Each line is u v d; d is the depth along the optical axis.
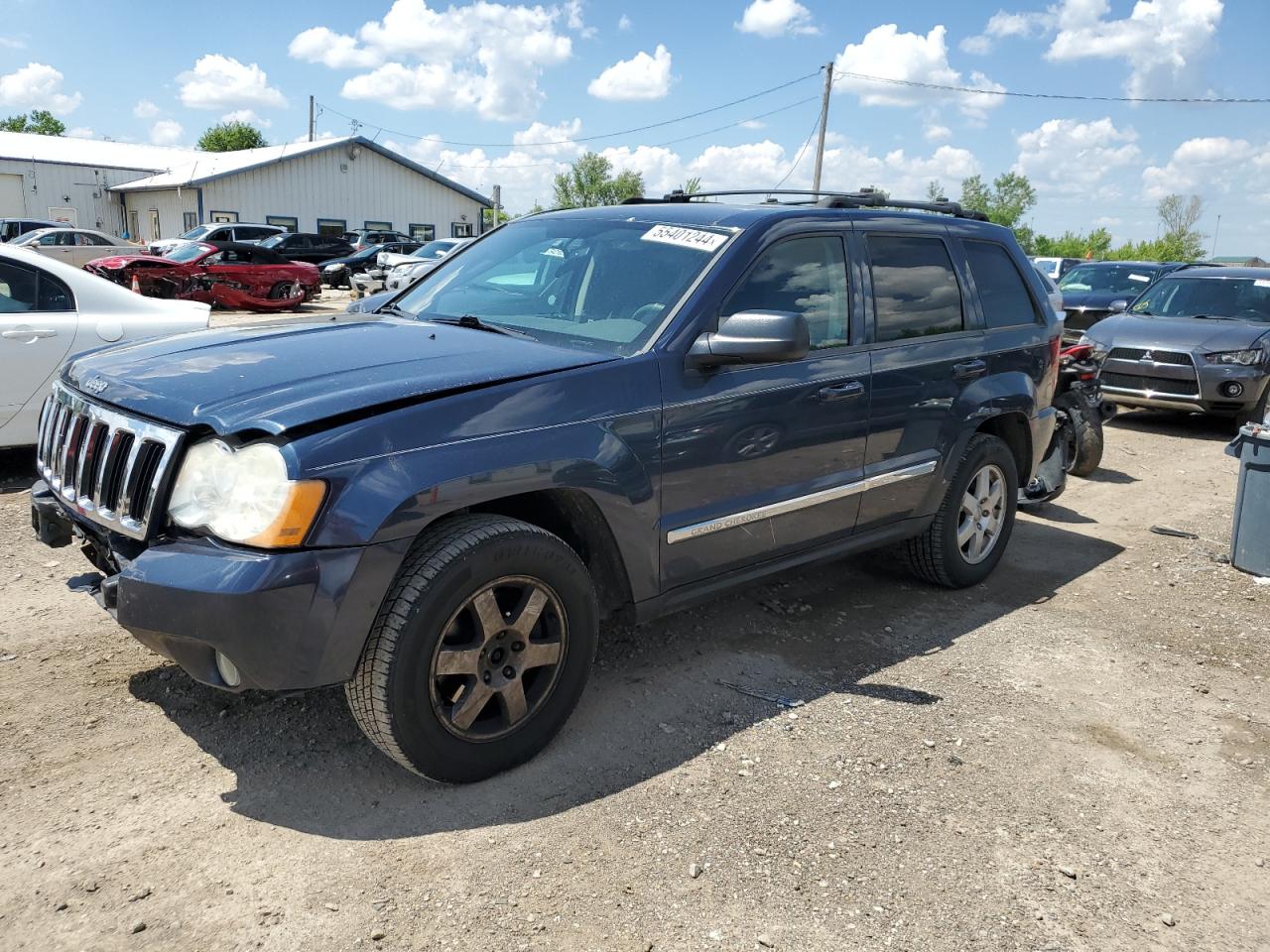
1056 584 5.33
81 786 2.91
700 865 2.71
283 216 39.81
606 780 3.10
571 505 3.25
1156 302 11.46
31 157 41.53
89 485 3.03
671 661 4.04
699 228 3.86
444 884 2.57
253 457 2.60
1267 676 4.24
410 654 2.73
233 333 3.59
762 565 3.92
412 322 3.77
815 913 2.55
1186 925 2.60
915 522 4.64
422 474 2.72
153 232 42.00
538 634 3.13
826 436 3.96
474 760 2.98
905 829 2.94
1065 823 3.04
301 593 2.55
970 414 4.69
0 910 2.38
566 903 2.52
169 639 2.66
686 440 3.40
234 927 2.37
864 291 4.21
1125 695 3.98
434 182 43.91
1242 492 5.59
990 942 2.49
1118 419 11.20
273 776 3.01
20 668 3.63
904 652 4.29
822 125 34.47
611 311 3.61
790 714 3.63
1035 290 5.33
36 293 6.33
